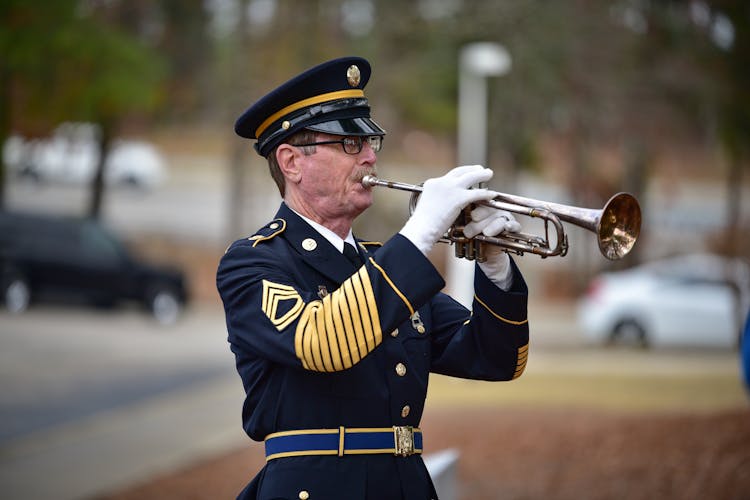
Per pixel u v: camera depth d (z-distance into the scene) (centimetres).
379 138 760
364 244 823
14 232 4422
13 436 2234
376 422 718
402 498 715
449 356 778
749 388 1033
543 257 695
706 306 4344
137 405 2659
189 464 1970
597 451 1820
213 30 6397
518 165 7031
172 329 4353
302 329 669
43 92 5438
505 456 1866
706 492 1537
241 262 723
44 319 4316
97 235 4547
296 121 734
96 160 6262
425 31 5694
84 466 1952
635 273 4597
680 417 2028
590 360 3853
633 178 7044
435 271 668
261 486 720
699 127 5762
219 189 8319
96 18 5481
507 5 5369
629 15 5509
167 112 6769
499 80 5375
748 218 5209
